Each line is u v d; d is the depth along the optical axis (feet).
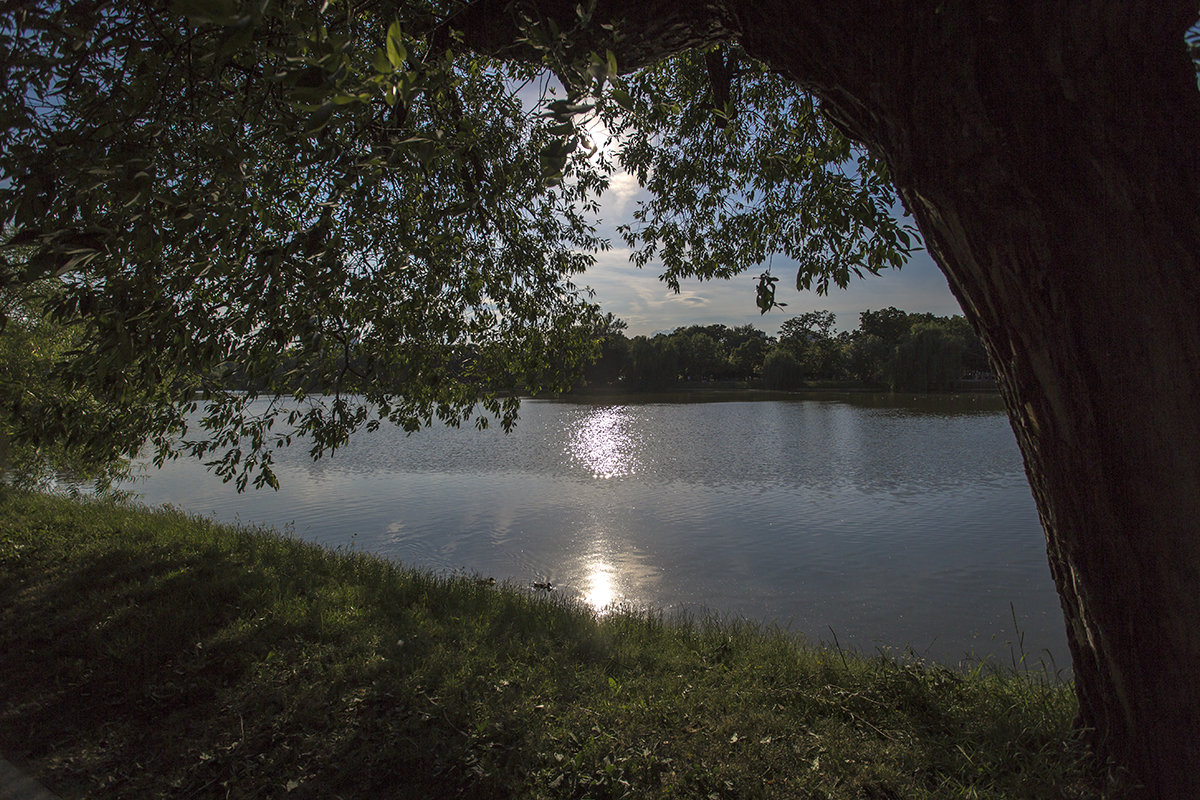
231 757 13.42
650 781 12.06
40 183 8.80
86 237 8.32
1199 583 8.68
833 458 93.30
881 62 9.29
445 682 16.26
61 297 12.05
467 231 23.32
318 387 21.56
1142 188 8.24
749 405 236.84
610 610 30.94
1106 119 8.27
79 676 16.87
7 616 21.11
